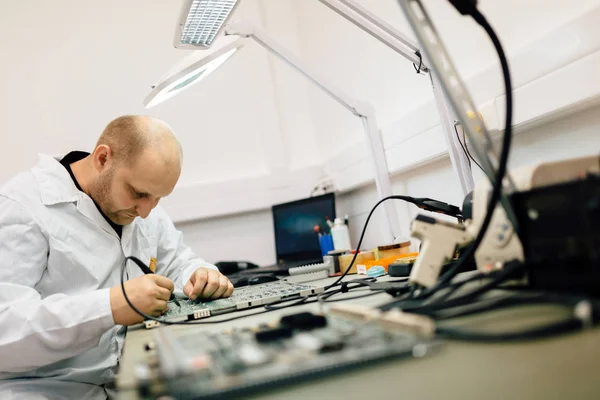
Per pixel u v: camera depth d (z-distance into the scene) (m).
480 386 0.33
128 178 1.27
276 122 2.82
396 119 1.99
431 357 0.41
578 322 0.39
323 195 2.38
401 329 0.47
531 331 0.40
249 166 2.82
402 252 1.45
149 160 1.25
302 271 1.52
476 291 0.57
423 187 1.88
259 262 2.76
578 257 0.51
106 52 2.65
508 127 0.56
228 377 0.40
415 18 0.56
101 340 1.35
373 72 2.13
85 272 1.34
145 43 2.71
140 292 1.01
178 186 2.66
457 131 1.29
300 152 2.88
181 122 2.73
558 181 0.60
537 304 0.52
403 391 0.35
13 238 1.25
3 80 2.51
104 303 1.01
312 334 0.51
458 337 0.44
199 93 2.77
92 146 2.59
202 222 2.71
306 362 0.41
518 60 1.25
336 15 2.40
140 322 1.02
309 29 2.78
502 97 1.30
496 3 1.37
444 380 0.35
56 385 1.24
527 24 1.27
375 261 1.33
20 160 2.50
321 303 0.85
